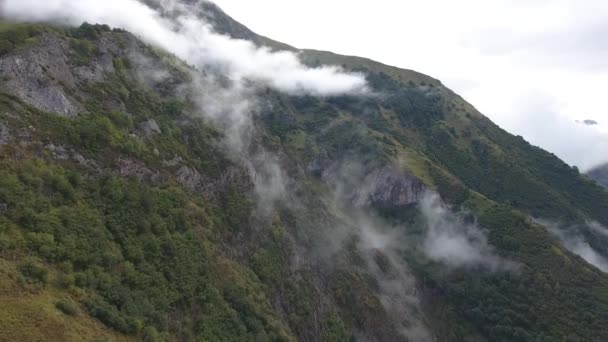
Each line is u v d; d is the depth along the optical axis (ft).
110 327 169.58
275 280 311.06
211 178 313.73
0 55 233.35
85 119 240.53
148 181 251.80
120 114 265.54
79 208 199.93
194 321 219.00
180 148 300.40
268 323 261.24
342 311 380.99
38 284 159.02
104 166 229.86
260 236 330.13
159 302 202.59
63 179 201.26
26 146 201.46
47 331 145.79
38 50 253.24
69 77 262.67
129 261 205.16
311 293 346.13
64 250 178.19
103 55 302.66
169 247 229.25
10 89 222.28
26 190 184.96
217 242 274.98
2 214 171.63
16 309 145.89
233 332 232.73
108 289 183.21
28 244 169.68
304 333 305.94
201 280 236.02
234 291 255.50
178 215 252.83
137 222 223.10
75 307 161.99
